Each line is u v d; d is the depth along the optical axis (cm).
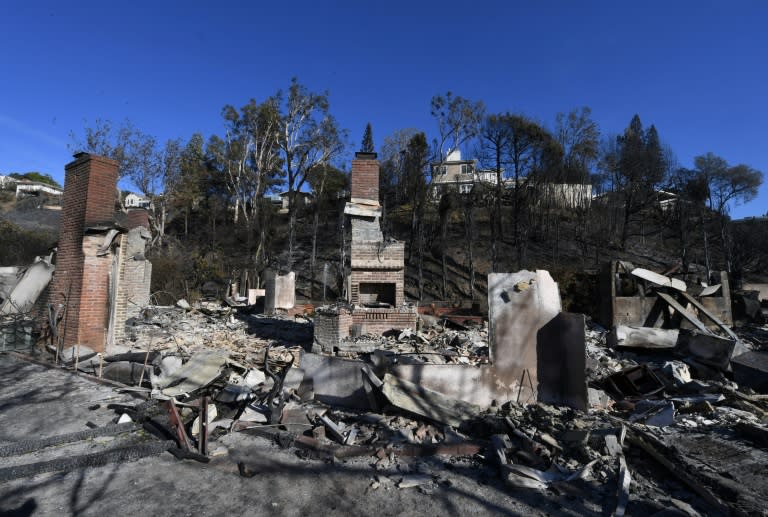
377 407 610
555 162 3481
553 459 462
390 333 1098
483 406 630
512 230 3806
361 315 1099
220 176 4609
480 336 1155
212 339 1219
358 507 383
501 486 420
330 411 613
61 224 1041
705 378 818
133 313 1630
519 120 3338
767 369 735
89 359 884
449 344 1045
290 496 401
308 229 4484
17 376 809
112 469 451
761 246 3659
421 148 3662
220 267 3234
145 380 750
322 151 3578
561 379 642
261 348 1083
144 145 3541
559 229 3853
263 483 425
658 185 3953
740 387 739
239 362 865
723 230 3744
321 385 667
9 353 977
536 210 3797
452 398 614
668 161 4031
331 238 4194
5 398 682
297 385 691
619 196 3847
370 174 1274
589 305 1448
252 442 522
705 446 496
